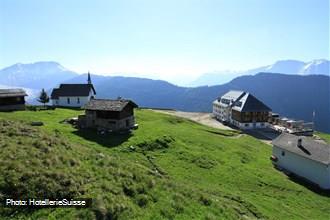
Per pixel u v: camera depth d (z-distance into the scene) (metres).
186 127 88.25
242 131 106.56
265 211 33.97
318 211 40.28
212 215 23.69
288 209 37.81
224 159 57.19
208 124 117.38
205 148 62.78
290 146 61.53
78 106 114.19
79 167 23.70
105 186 21.69
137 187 23.56
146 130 68.38
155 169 44.16
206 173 47.06
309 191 49.56
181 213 22.52
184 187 29.14
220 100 134.00
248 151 70.06
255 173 52.59
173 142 61.25
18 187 18.44
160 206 22.31
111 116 63.72
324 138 101.81
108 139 56.78
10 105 85.25
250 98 114.56
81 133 59.00
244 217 27.58
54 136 32.97
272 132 106.31
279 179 52.53
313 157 54.62
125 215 19.47
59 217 17.31
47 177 20.17
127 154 49.19
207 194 32.06
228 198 35.56
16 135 27.27
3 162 20.16
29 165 20.84
